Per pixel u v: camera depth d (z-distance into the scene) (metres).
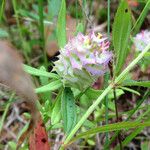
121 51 0.07
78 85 0.07
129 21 0.07
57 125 0.08
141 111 0.10
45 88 0.07
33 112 0.05
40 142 0.06
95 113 0.09
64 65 0.07
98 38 0.07
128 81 0.07
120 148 0.08
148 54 0.07
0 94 0.10
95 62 0.06
